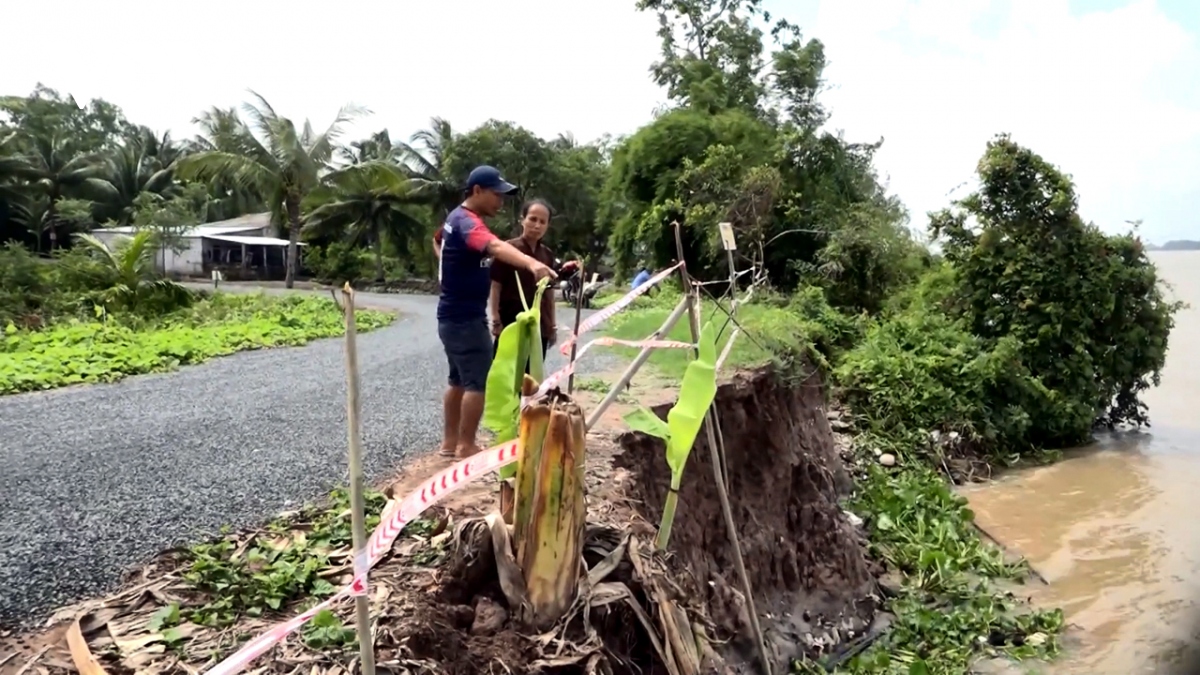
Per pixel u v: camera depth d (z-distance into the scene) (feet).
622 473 17.52
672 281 62.08
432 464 18.57
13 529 14.98
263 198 113.60
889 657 20.76
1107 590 26.27
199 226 150.41
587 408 23.41
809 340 35.94
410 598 11.29
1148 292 49.85
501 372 11.91
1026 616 23.57
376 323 62.95
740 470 23.70
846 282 60.85
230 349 44.32
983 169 50.31
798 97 82.17
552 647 10.47
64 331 47.80
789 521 24.71
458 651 10.29
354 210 135.85
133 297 65.31
